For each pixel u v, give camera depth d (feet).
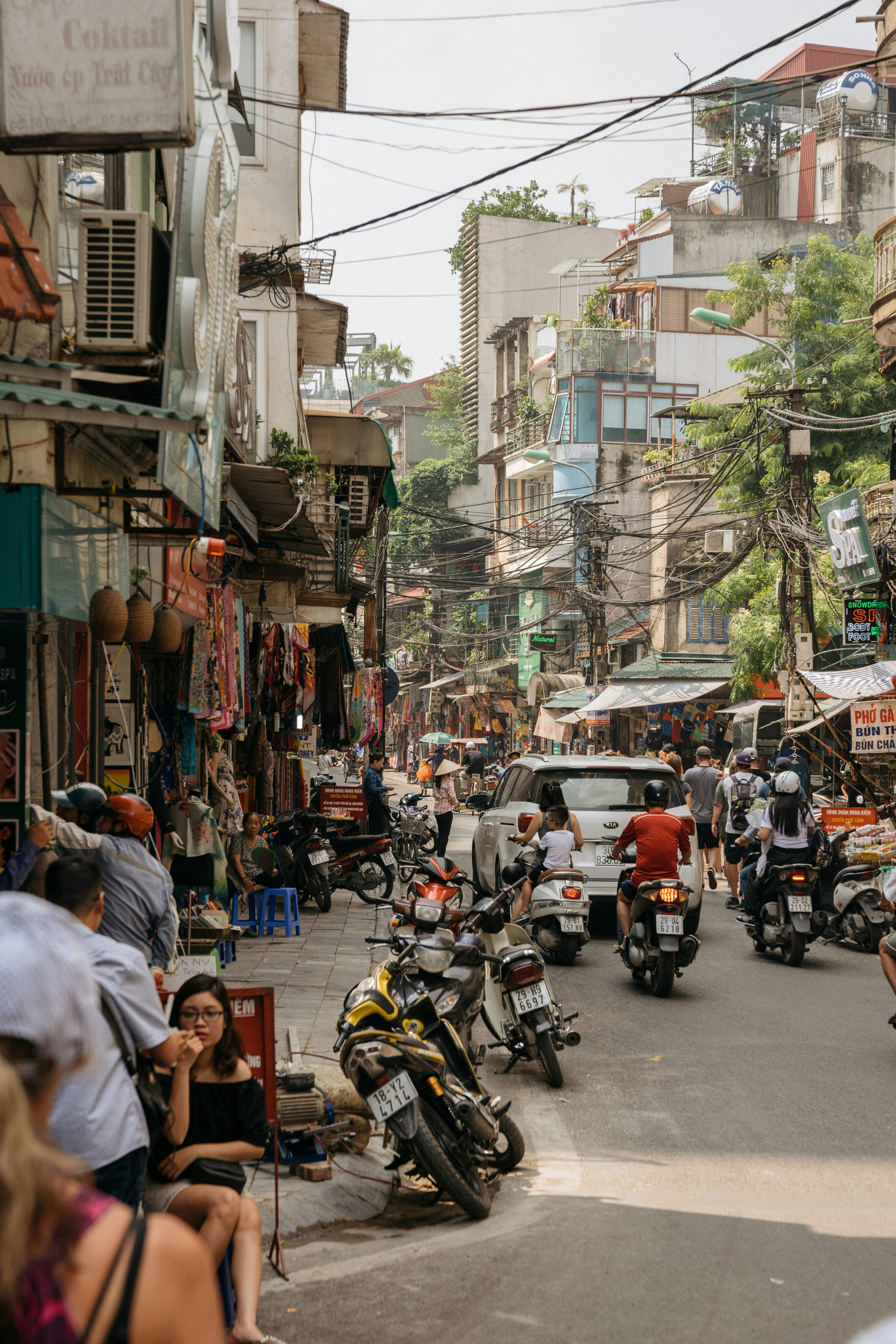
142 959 11.26
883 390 87.56
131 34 16.96
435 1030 19.08
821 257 91.35
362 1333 13.29
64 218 20.74
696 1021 29.04
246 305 48.49
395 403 251.60
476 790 117.80
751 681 83.35
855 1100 22.41
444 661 181.37
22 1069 5.39
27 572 18.06
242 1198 12.67
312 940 39.17
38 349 19.12
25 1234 4.44
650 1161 19.34
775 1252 15.43
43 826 16.43
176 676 33.78
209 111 22.39
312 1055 22.39
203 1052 13.56
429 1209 17.74
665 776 41.04
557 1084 23.54
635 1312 13.69
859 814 49.90
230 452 33.12
